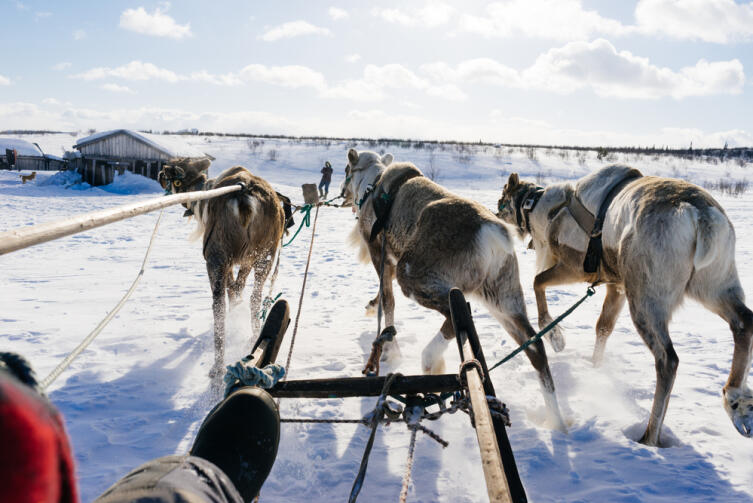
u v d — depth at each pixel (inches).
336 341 239.3
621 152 2812.5
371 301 283.0
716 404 173.8
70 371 198.4
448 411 95.0
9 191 1118.4
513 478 80.4
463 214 169.8
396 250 208.8
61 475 18.7
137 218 741.3
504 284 168.7
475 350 112.2
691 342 243.4
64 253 466.0
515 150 2684.5
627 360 219.3
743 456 141.0
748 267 410.6
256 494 54.9
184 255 467.8
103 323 91.3
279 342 105.3
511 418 167.3
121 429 154.6
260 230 208.2
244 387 68.1
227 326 249.3
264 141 2815.0
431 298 168.1
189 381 191.8
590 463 139.6
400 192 210.1
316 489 128.0
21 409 14.6
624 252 157.2
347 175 272.5
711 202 147.4
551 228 218.8
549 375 162.6
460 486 129.4
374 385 102.0
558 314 297.0
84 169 1317.7
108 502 36.3
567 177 1993.1
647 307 150.2
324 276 394.6
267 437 59.2
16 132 3646.7
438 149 2628.0
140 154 1299.2
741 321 143.9
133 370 200.7
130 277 372.2
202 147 2559.1
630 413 168.4
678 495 124.9
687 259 145.0
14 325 251.3
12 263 414.6
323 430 158.2
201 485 41.9
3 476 13.3
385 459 142.6
